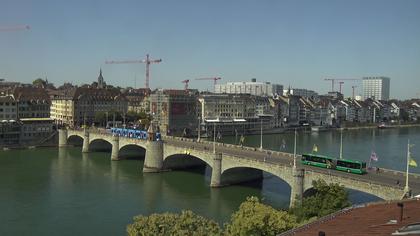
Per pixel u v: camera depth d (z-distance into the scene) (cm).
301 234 3609
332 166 11631
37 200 12150
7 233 9444
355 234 3344
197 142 18388
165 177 15800
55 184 14250
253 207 6481
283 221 6138
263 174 15888
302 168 10875
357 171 10900
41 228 9800
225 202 12106
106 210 11250
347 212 4441
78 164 18425
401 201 4738
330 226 3812
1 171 16362
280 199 12294
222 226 9762
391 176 10581
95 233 9506
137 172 16788
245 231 6166
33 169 16912
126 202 12069
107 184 14425
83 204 11806
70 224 10088
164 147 16850
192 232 6278
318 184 7588
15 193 12912
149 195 12912
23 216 10650
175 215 6881
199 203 12006
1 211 11031
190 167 17725
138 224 6631
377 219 3875
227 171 13988
